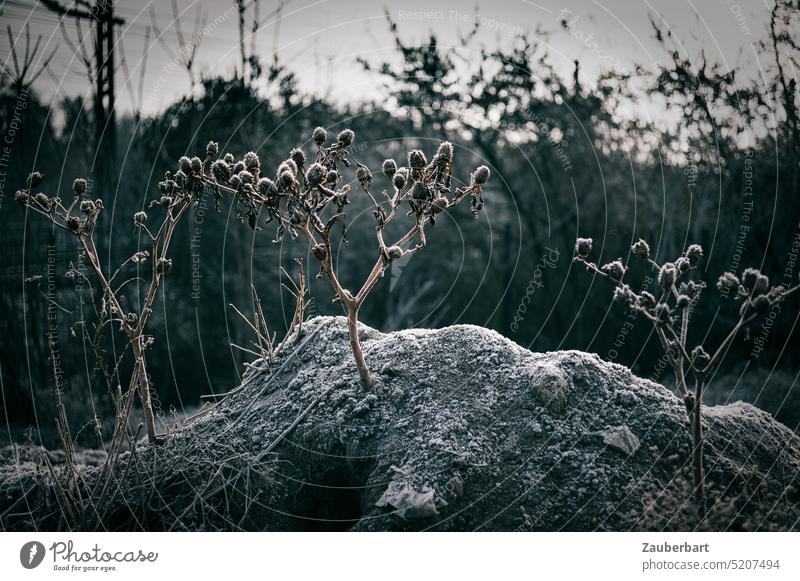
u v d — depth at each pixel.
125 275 7.39
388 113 8.88
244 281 7.98
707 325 7.00
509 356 3.39
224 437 3.45
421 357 3.44
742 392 5.82
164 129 7.82
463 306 9.93
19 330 5.95
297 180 3.29
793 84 6.47
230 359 7.75
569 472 2.97
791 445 3.40
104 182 7.03
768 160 6.81
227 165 3.09
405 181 3.02
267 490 3.16
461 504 2.84
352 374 3.45
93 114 7.01
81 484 3.38
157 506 3.19
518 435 3.06
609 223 8.28
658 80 7.30
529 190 9.02
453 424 3.05
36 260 6.50
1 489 3.49
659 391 3.38
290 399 3.50
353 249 9.49
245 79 7.80
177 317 7.76
